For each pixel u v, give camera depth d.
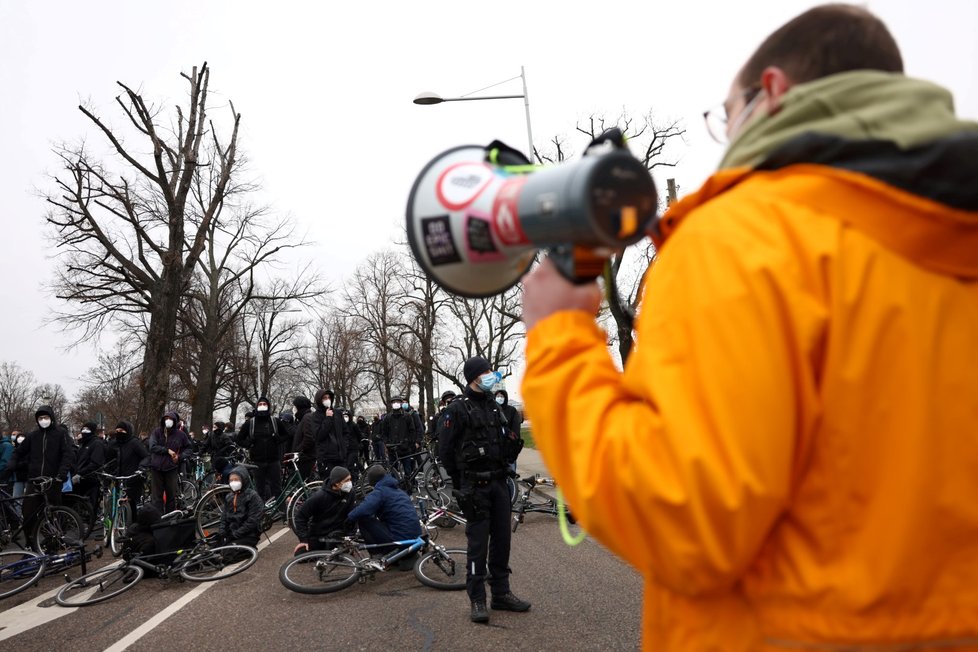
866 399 0.73
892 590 0.72
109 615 6.02
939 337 0.75
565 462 0.84
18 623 5.92
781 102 0.88
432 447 16.89
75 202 19.12
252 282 26.47
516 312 23.72
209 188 21.00
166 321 15.83
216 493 9.95
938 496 0.72
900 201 0.75
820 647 0.74
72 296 21.55
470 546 5.13
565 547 7.89
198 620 5.64
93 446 10.54
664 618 0.88
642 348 0.82
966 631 0.73
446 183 1.07
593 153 0.99
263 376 39.81
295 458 11.56
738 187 0.86
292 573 6.54
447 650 4.54
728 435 0.70
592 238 0.85
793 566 0.76
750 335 0.73
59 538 9.05
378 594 6.14
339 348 50.50
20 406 64.75
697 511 0.70
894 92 0.81
